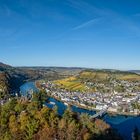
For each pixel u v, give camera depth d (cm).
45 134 18812
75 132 19350
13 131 19450
